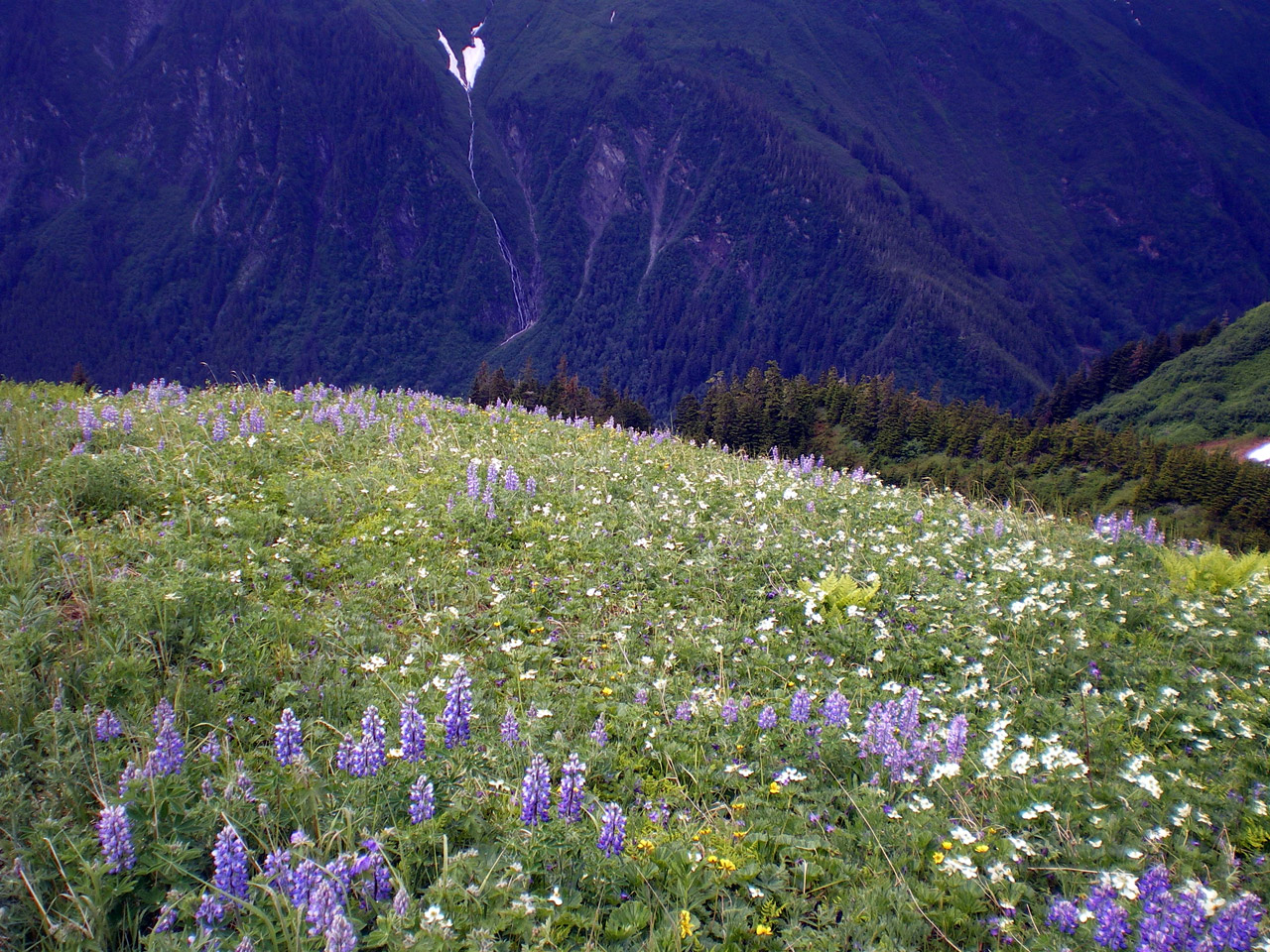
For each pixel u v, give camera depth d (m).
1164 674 7.32
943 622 8.16
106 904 4.04
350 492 10.56
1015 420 82.50
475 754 5.23
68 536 8.09
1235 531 53.62
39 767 4.91
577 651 7.35
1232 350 168.62
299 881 4.00
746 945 4.24
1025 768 5.52
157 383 15.60
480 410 18.84
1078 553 11.05
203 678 6.12
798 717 5.99
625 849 4.66
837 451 81.75
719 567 9.23
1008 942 4.26
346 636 7.02
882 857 4.86
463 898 4.16
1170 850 4.97
